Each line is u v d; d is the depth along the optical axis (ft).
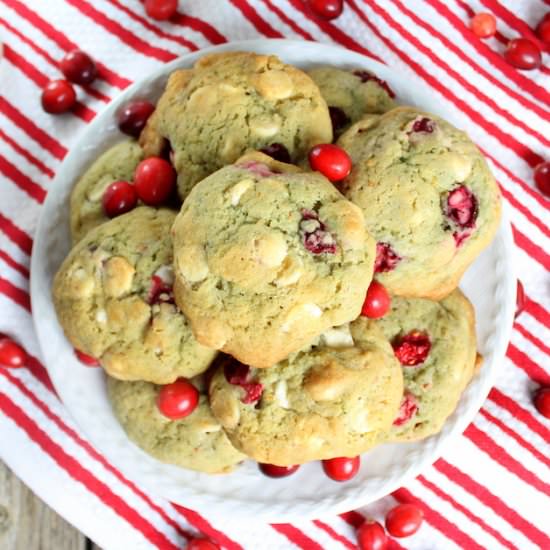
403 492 2.33
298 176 2.04
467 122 2.34
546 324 2.33
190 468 2.22
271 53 2.24
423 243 2.09
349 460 2.20
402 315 2.19
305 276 2.01
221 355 2.16
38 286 2.23
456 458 2.33
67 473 2.33
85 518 2.32
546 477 2.32
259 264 2.00
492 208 2.12
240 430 2.11
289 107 2.13
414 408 2.18
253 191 2.02
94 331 2.12
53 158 2.35
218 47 2.23
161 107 2.17
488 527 2.32
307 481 2.24
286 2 2.34
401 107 2.17
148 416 2.21
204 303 2.03
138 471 2.24
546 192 2.31
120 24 2.36
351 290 2.01
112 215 2.19
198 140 2.13
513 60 2.31
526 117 2.33
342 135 2.16
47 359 2.24
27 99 2.36
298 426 2.08
